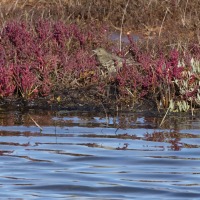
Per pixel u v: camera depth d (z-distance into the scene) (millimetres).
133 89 15453
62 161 11414
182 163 11305
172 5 23562
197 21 22172
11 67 15883
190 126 13773
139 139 12750
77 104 15406
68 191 10023
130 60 16656
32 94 15672
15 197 9773
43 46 17156
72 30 18141
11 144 12375
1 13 21188
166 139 12750
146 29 22391
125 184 10297
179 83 15305
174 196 9812
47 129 13484
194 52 17688
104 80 16156
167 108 14969
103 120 14266
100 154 11789
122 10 23234
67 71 16297
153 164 11250
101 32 18766
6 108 15250
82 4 24016
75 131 13336
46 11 22891
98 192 10000
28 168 11055
